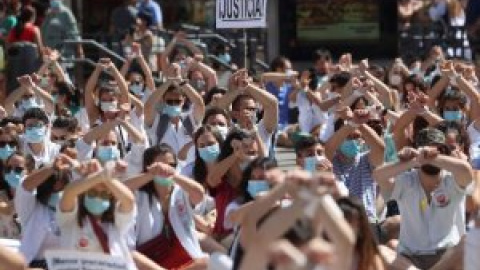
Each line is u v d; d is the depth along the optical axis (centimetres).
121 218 1775
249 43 3859
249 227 1507
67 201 1759
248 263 1327
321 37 4266
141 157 2186
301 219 1319
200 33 3922
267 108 2377
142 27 3788
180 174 1983
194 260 1927
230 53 3819
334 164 2209
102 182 1752
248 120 2331
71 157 1950
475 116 2497
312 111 2839
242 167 1986
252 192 1922
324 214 1303
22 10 3572
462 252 1900
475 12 3891
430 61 3300
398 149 2341
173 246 1930
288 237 1319
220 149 2064
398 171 1916
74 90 2838
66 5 4262
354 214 1589
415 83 2872
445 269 1922
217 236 2005
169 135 2447
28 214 1895
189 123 2462
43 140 2291
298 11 4256
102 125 2189
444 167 1900
